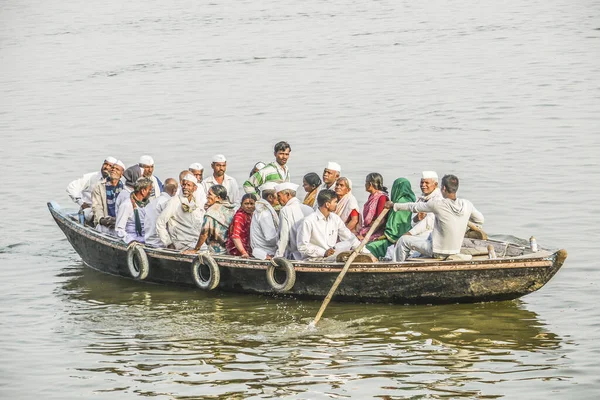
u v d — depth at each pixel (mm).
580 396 14070
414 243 18547
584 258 21172
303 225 18703
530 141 34750
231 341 16781
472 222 19141
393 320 17609
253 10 87500
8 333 17531
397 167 31875
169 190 20484
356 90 47969
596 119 38000
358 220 19844
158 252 20234
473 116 39969
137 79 55531
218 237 19891
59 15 90250
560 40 61312
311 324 17391
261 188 20516
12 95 52312
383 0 89438
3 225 26672
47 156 36344
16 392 14758
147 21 83562
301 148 35500
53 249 24156
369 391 14414
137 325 17844
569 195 27078
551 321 17359
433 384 14617
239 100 47000
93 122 43188
